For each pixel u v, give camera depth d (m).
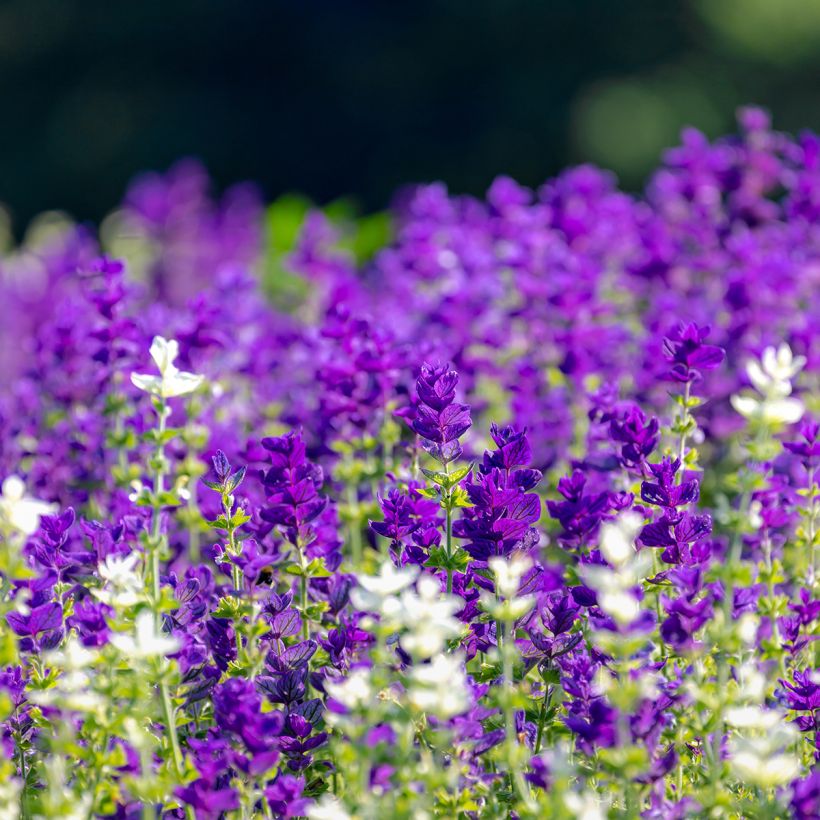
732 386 8.94
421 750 5.05
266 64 51.47
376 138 49.84
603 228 12.00
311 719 5.51
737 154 11.96
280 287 15.56
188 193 21.95
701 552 5.87
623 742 4.74
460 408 5.82
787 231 11.56
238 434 8.74
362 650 5.91
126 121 52.12
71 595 6.52
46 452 8.52
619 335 10.05
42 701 4.81
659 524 5.87
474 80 48.81
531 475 5.82
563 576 6.59
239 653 5.61
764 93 48.00
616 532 4.53
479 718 5.09
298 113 50.62
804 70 47.69
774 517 6.63
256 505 7.00
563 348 9.48
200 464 7.63
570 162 46.81
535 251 10.76
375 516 7.58
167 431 5.19
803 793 4.78
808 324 8.98
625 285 11.43
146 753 4.79
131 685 4.91
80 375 9.56
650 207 13.50
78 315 10.08
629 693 4.63
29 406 9.98
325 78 50.38
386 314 10.23
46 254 18.48
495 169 47.66
